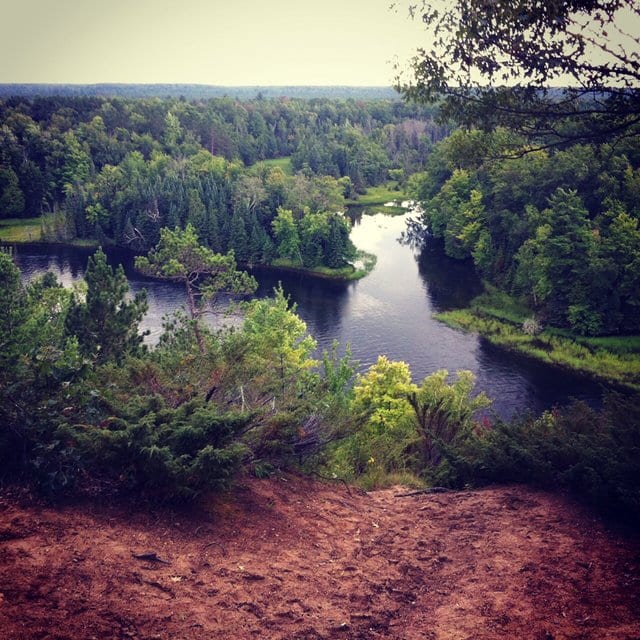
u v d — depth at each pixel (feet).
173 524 26.40
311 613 22.57
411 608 24.52
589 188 192.95
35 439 26.61
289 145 526.57
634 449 31.24
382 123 587.27
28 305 84.23
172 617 20.20
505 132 37.65
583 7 28.66
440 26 32.94
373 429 75.46
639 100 29.22
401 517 34.12
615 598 23.48
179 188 285.43
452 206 256.93
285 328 93.35
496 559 27.53
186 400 34.50
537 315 176.55
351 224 324.19
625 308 167.43
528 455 35.86
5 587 19.20
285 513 30.78
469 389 78.64
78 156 381.81
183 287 204.03
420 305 191.11
